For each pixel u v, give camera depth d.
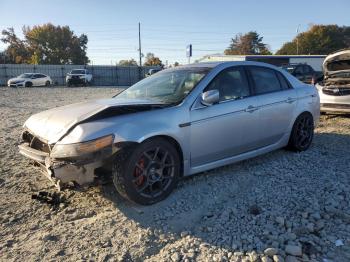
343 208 3.77
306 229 3.35
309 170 4.96
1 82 45.22
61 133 3.64
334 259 2.94
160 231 3.42
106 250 3.14
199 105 4.27
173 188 4.07
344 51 8.55
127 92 5.04
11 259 3.04
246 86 4.95
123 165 3.63
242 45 101.94
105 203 4.00
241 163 5.27
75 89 30.95
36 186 4.55
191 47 21.52
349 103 8.57
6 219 3.70
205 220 3.60
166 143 3.93
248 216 3.65
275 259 2.93
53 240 3.31
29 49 81.31
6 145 6.64
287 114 5.46
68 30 84.00
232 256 3.01
